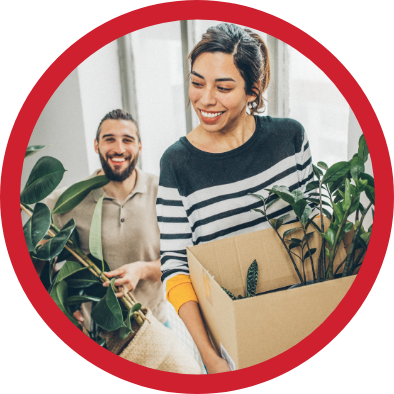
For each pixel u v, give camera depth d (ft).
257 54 4.37
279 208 4.62
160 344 5.10
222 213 4.54
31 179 4.68
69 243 5.53
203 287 3.41
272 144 4.54
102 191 5.73
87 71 5.45
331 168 3.71
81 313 5.88
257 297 2.95
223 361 3.27
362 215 3.70
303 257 3.80
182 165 4.48
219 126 4.48
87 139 5.56
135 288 5.90
